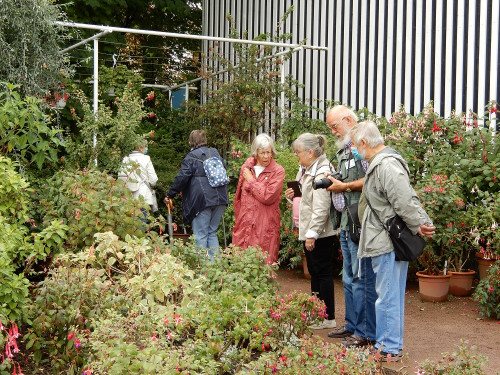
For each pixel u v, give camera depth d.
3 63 6.86
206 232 6.54
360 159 4.42
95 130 8.05
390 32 8.36
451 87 7.45
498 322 5.30
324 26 9.73
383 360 4.01
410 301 6.10
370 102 8.70
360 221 4.21
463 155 6.70
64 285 3.77
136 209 5.05
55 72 7.39
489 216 5.92
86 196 5.06
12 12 6.80
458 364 3.20
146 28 15.73
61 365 3.75
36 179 6.80
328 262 4.94
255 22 11.76
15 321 4.07
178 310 3.62
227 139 11.18
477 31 7.15
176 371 2.90
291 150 8.41
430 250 6.01
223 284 4.32
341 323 5.21
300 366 3.21
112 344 3.13
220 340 3.53
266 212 5.40
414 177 6.93
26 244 4.37
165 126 13.32
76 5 13.17
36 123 5.75
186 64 16.05
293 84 10.23
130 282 3.99
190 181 6.45
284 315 4.00
